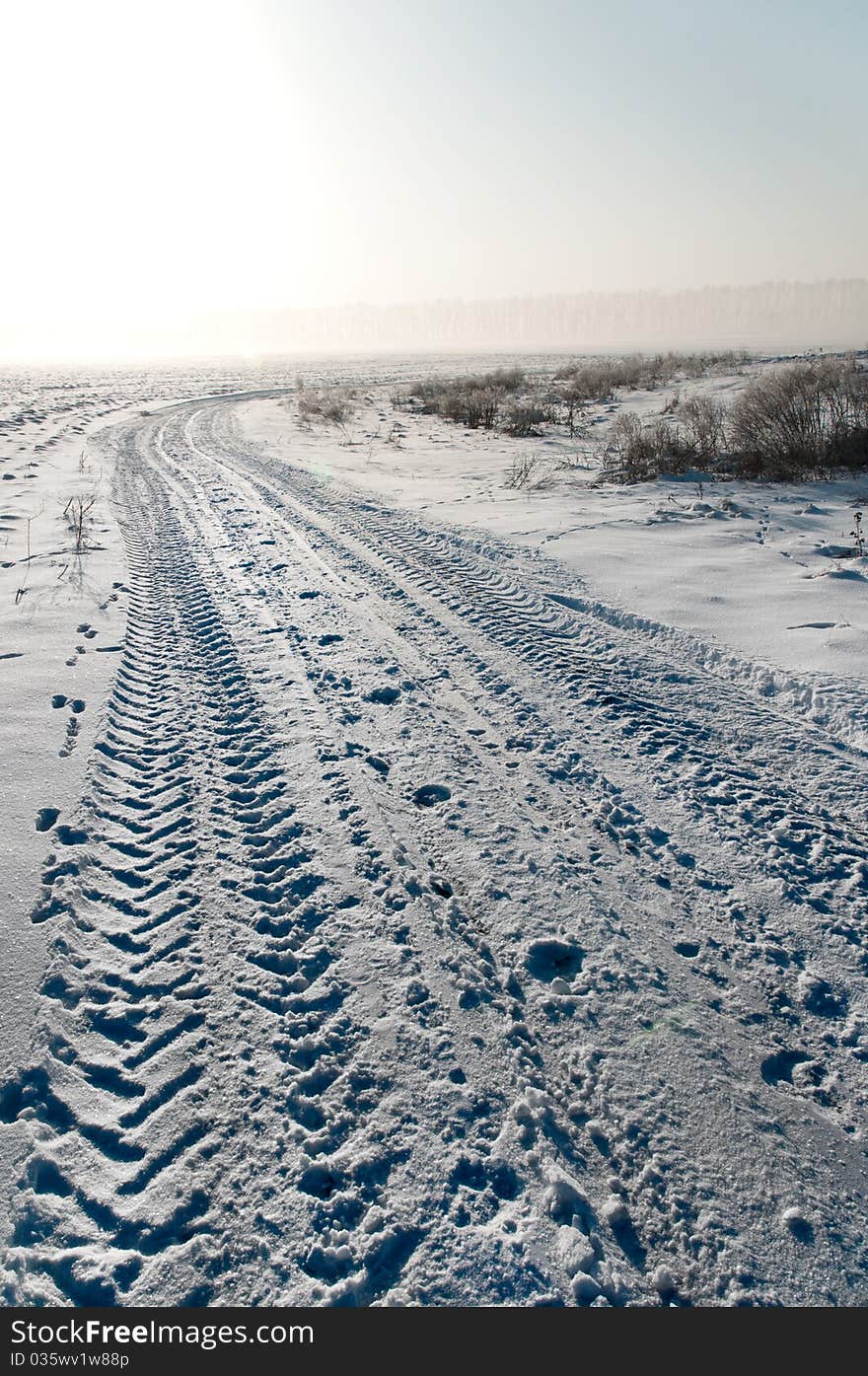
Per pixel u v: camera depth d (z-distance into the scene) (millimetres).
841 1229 2180
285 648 6480
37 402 32031
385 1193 2287
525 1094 2584
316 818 4121
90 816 4113
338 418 24984
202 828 4082
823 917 3342
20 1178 2293
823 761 4543
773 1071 2680
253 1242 2158
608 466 14695
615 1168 2357
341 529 10516
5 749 4707
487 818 4094
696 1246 2146
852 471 12703
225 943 3275
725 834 3912
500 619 6996
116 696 5574
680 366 35781
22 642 6438
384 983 3043
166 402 34562
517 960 3154
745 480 12891
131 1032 2855
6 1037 2771
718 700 5379
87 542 9867
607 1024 2850
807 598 7070
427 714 5266
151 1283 2061
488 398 25375
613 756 4699
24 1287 2039
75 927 3324
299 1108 2547
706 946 3223
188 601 7789
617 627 6781
